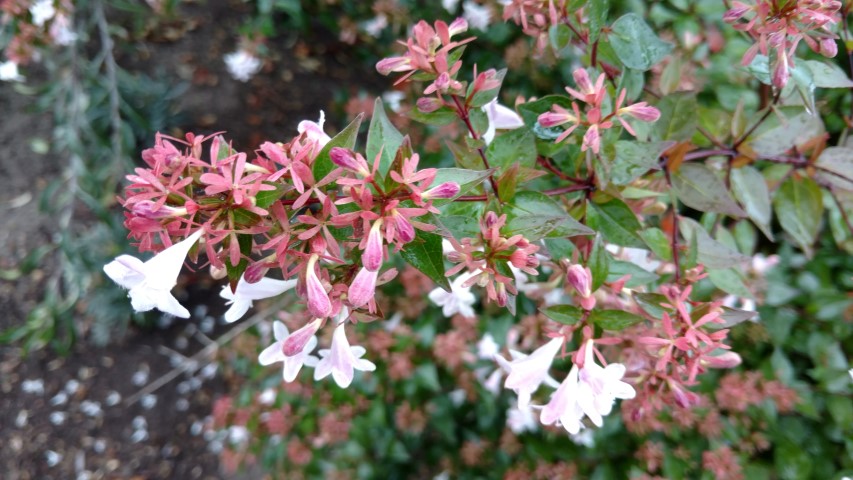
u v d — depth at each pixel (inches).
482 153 6.7
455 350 13.1
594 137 6.2
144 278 4.7
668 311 6.3
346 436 14.0
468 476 14.6
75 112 17.7
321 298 4.8
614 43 7.5
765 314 11.8
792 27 6.4
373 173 4.7
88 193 18.1
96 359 21.5
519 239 5.4
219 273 5.4
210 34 24.3
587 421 9.3
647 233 7.8
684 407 6.3
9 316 21.3
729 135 9.2
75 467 20.5
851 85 7.4
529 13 7.8
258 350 16.9
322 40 23.9
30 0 16.1
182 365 20.5
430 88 6.2
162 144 5.0
